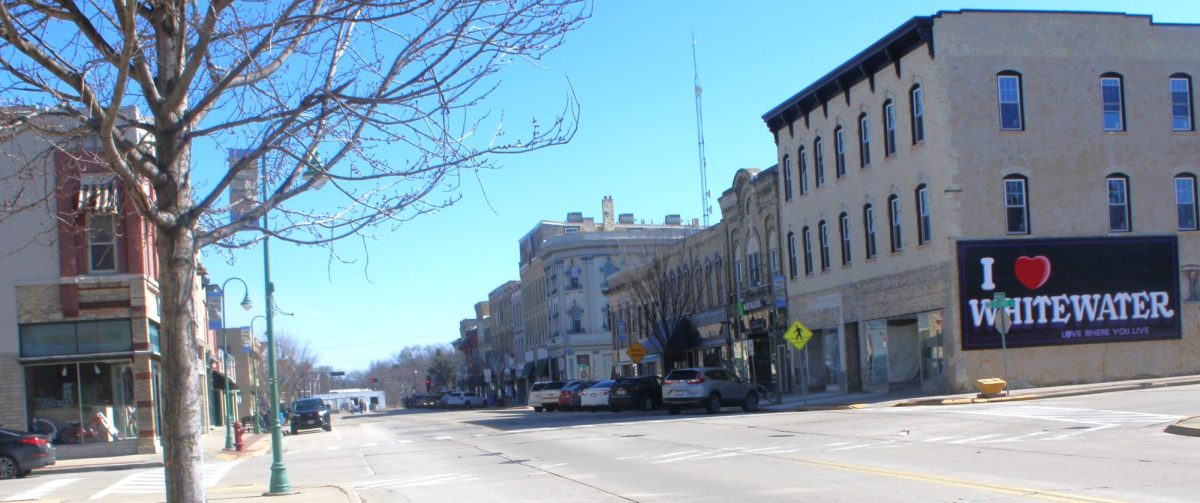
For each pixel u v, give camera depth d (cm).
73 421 3022
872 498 1163
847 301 3997
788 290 4544
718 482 1419
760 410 3544
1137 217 3425
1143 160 3453
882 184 3706
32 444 2408
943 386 3353
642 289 5641
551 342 8594
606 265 8275
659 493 1341
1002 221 3319
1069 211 3372
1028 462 1449
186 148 805
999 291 3253
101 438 3031
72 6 770
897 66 3556
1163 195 3459
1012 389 3266
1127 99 3459
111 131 718
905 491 1205
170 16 791
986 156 3325
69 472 2588
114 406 3056
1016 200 3344
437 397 10100
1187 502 1031
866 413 2828
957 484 1238
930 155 3372
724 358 5206
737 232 5066
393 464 2208
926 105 3391
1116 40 3469
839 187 4041
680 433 2478
